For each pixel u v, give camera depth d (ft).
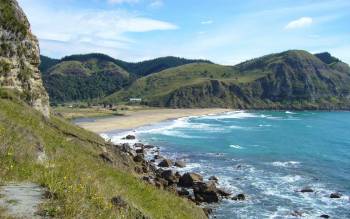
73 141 115.24
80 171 53.62
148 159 241.14
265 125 502.79
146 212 49.57
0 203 30.22
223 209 147.43
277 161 249.75
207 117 638.53
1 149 42.29
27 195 33.32
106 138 335.67
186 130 418.51
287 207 152.97
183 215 70.49
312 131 443.32
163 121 533.55
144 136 360.89
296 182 193.57
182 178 173.47
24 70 141.28
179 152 274.36
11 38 135.54
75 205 32.48
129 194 61.21
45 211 30.17
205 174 204.13
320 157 270.05
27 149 47.57
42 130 87.35
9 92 113.91
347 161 256.52
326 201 162.61
